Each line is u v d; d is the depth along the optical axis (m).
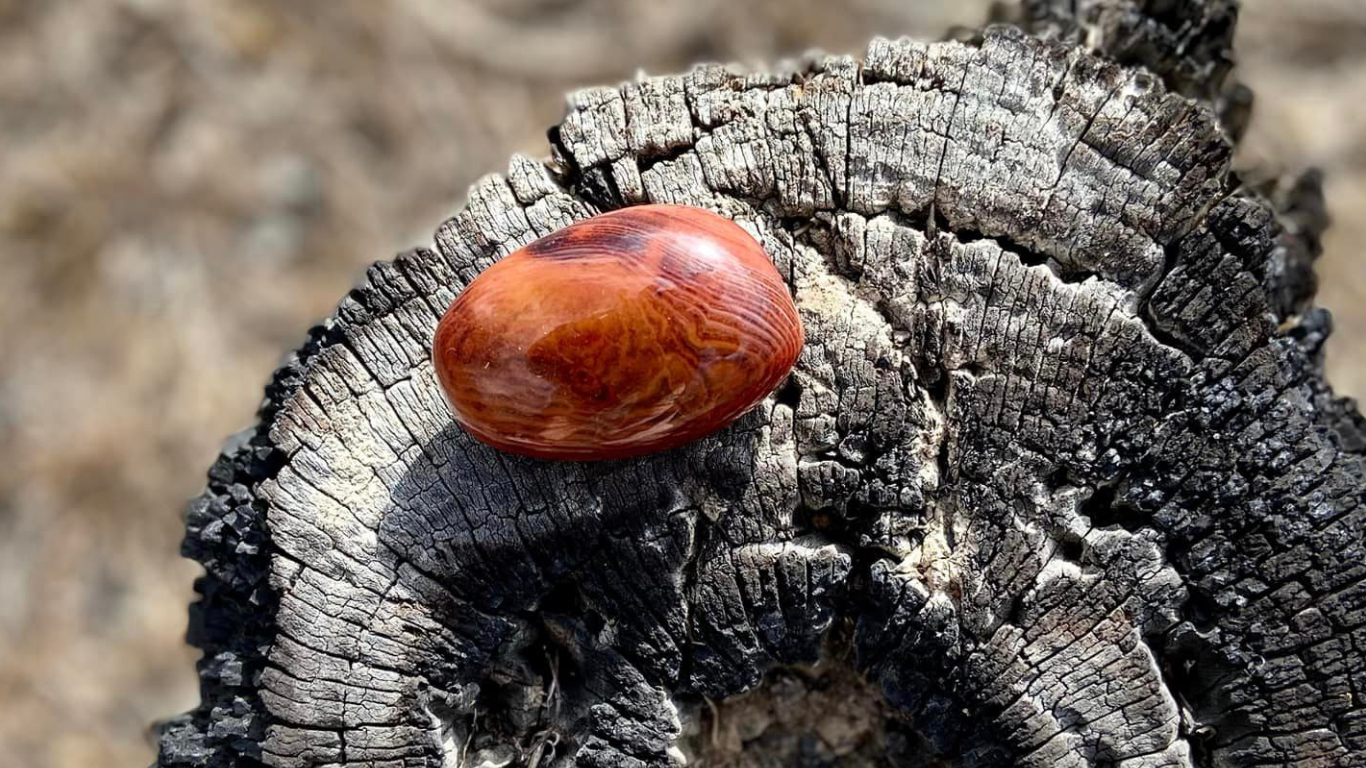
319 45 0.91
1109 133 0.48
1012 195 0.48
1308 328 0.51
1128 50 0.52
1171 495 0.48
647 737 0.49
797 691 0.50
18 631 0.79
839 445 0.48
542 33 0.91
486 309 0.47
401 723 0.49
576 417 0.47
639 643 0.49
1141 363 0.48
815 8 0.91
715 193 0.49
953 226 0.49
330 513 0.49
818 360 0.49
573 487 0.49
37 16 0.91
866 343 0.49
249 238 0.88
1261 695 0.48
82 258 0.87
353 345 0.49
